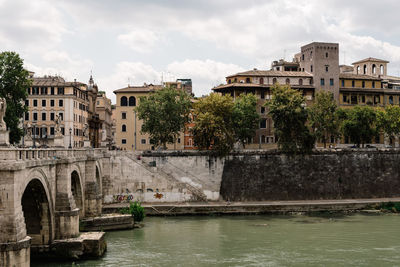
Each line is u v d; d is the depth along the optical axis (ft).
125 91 373.81
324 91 361.92
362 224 225.76
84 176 206.28
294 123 292.40
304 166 298.76
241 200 288.92
